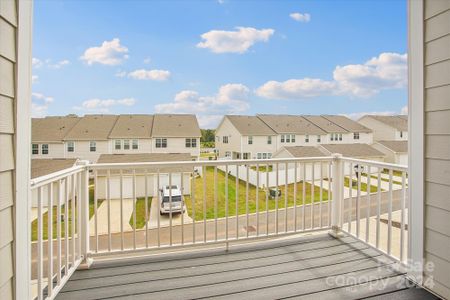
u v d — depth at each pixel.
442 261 1.90
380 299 1.96
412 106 2.07
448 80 1.80
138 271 2.35
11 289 1.34
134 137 19.08
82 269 2.37
